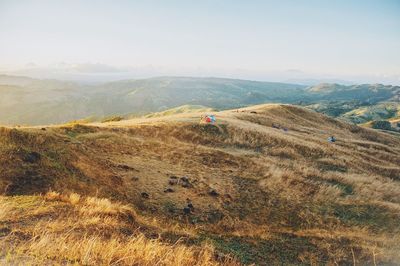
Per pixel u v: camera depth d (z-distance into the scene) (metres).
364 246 16.94
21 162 19.48
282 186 27.84
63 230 9.18
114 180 22.23
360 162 46.00
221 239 16.11
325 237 18.11
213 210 21.53
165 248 9.22
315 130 66.69
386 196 30.45
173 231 14.19
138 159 28.20
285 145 45.50
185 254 9.49
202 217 20.28
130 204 19.58
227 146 41.16
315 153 45.09
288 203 24.52
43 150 22.27
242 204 23.39
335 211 23.78
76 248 6.87
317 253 15.95
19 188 17.52
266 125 60.22
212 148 37.38
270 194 25.83
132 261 7.13
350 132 78.38
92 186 20.28
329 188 28.81
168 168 27.75
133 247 8.00
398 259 15.66
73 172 20.97
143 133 37.62
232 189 25.72
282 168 33.53
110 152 27.81
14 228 8.16
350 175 36.56
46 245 6.66
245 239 16.75
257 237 17.36
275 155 41.28
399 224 22.09
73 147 24.77
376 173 43.59
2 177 17.75
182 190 23.66
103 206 13.35
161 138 37.75
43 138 23.95
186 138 40.62
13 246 6.59
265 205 23.73
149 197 21.48
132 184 22.73
